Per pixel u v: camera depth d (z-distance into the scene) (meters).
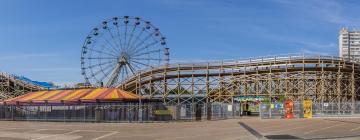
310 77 82.00
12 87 103.88
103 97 63.22
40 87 100.62
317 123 48.16
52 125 49.34
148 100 69.00
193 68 89.88
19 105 62.09
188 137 32.06
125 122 53.84
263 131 36.81
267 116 65.44
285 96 81.50
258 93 84.44
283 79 82.88
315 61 81.75
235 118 66.75
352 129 37.91
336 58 82.88
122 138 31.95
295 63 82.38
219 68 88.38
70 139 31.61
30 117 59.78
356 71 85.25
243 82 86.12
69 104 59.19
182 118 57.72
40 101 65.69
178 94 90.50
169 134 35.09
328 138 29.27
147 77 94.00
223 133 35.28
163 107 56.06
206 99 88.94
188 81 90.62
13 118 61.25
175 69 91.69
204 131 37.78
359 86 87.81
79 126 47.06
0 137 33.56
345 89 83.75
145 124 50.25
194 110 58.62
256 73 85.31
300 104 65.88
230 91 87.19
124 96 65.12
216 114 63.97
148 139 30.98
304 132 34.97
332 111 68.69
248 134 33.84
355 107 69.81
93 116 55.53
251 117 71.06
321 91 80.88
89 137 33.12
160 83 93.00
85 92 67.88
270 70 83.62
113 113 55.00
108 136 33.88
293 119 60.50
